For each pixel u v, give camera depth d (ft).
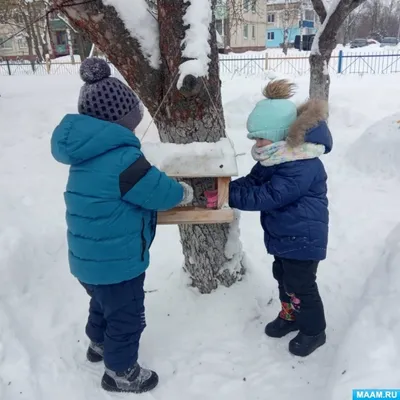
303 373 7.46
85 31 7.41
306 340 7.79
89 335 7.61
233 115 25.04
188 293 9.32
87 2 6.79
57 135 6.19
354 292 9.51
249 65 59.06
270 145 6.99
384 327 6.74
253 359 7.82
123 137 6.16
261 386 7.26
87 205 6.25
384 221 12.60
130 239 6.48
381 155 16.58
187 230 8.99
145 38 7.38
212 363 7.75
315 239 7.23
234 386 7.29
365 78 43.32
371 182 15.70
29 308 8.89
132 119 6.55
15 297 8.93
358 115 23.76
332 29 20.34
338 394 6.03
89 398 7.01
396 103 26.37
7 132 23.00
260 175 7.48
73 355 7.96
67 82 46.42
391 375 5.98
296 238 7.23
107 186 6.17
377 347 6.43
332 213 13.55
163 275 10.27
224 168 6.66
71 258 6.75
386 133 17.10
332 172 17.04
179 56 7.06
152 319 8.83
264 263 10.76
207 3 7.20
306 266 7.38
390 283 7.64
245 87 35.68
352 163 17.38
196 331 8.48
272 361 7.75
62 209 13.50
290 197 6.97
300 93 31.86
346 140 20.43
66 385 7.21
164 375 7.55
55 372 7.42
